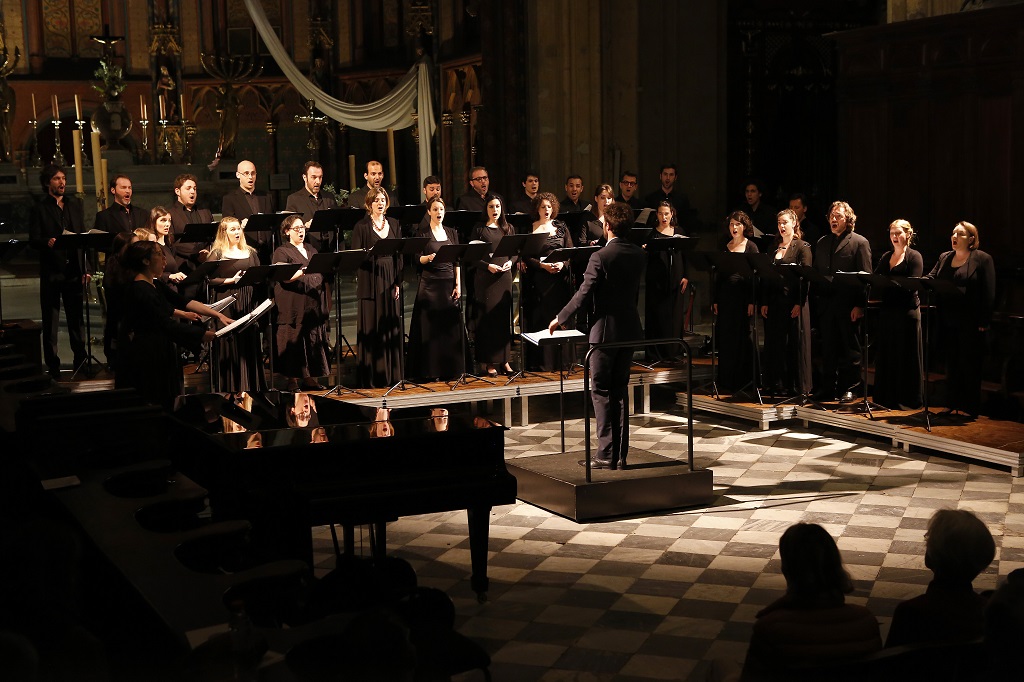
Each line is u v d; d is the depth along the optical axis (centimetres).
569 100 1370
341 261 872
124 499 443
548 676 493
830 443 922
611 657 513
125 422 521
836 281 904
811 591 363
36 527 306
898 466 843
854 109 1159
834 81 1501
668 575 622
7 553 300
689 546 671
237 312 938
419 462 536
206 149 2242
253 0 1739
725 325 1021
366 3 2155
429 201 1002
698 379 1141
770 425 995
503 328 1019
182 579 346
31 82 2188
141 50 2241
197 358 1045
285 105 2264
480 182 1123
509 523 728
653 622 555
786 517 723
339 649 294
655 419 1034
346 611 401
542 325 1038
